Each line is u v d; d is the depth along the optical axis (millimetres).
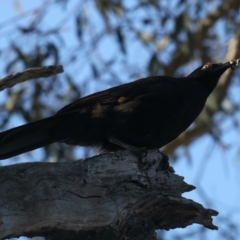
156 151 9445
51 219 8375
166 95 11445
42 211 8398
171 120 11492
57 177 8648
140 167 9016
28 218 8328
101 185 8750
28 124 10539
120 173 8883
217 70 12938
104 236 8578
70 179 8680
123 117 11180
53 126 10969
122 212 8602
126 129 11234
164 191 9047
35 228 8305
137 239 8711
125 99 11305
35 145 10914
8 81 9312
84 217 8516
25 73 9359
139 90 11422
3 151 10570
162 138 11555
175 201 8750
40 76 9477
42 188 8516
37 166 8648
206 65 13047
